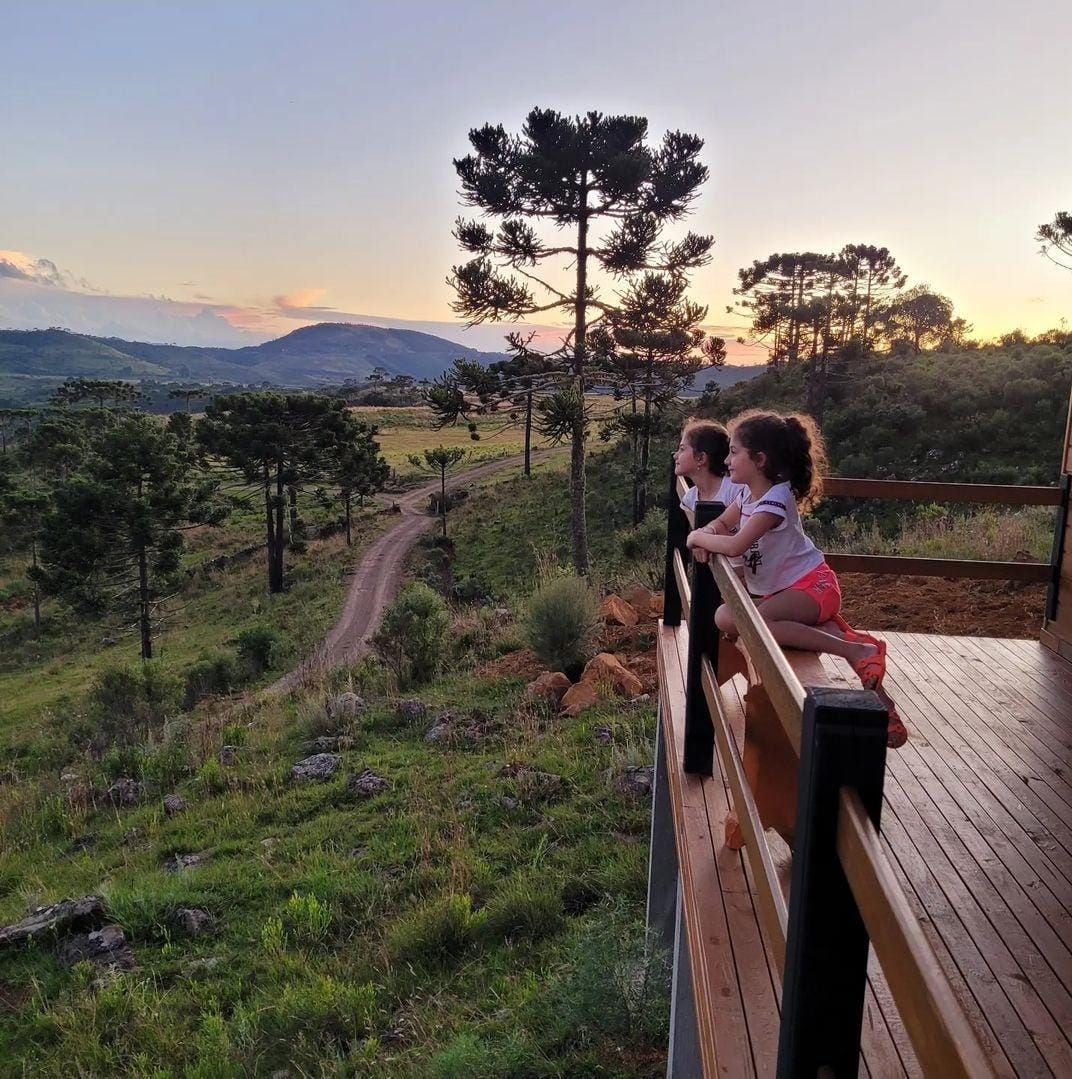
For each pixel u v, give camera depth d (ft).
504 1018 14.65
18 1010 18.21
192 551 167.12
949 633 20.02
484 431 327.67
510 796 23.02
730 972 5.95
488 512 159.02
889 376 132.98
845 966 3.34
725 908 6.64
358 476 156.15
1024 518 33.68
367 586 123.75
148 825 27.20
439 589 113.19
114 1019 17.11
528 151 69.26
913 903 6.96
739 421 8.36
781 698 3.97
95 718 52.21
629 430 81.41
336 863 21.79
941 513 41.42
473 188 69.72
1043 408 98.22
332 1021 15.84
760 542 8.10
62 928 20.71
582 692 28.96
